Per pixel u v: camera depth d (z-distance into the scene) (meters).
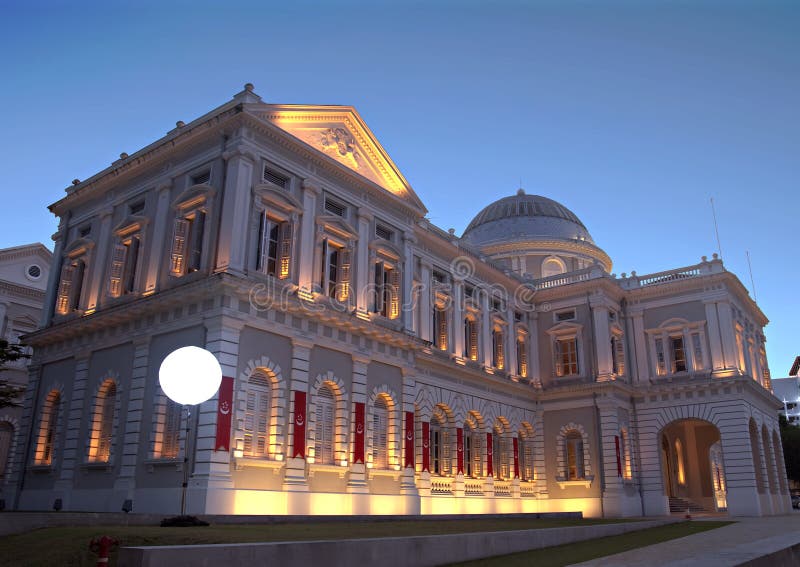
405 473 31.98
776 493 49.44
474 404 41.03
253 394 26.22
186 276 27.42
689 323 46.72
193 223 28.50
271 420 26.56
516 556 17.69
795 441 80.94
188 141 29.38
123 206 32.50
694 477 54.41
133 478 26.20
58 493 29.19
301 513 26.30
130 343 28.81
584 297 47.69
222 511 23.56
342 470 28.64
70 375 31.53
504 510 41.47
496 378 42.72
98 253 32.72
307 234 29.50
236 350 25.47
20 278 46.12
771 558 15.41
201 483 23.55
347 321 29.84
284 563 12.12
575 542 21.69
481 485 40.16
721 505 56.78
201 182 29.05
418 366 37.12
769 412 53.22
